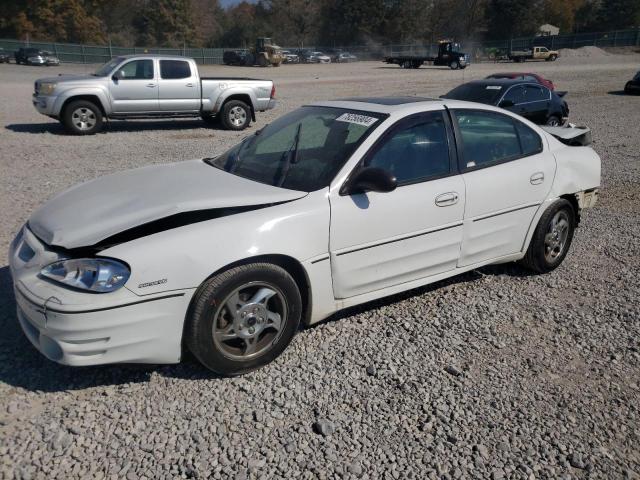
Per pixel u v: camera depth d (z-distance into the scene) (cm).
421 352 384
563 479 279
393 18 8762
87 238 321
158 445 288
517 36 8306
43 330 307
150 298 310
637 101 2214
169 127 1542
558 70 4369
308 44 9119
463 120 448
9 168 938
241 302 341
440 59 5006
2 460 272
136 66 1385
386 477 274
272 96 1552
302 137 420
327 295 379
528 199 478
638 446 304
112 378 342
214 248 325
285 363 366
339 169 379
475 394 341
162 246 316
